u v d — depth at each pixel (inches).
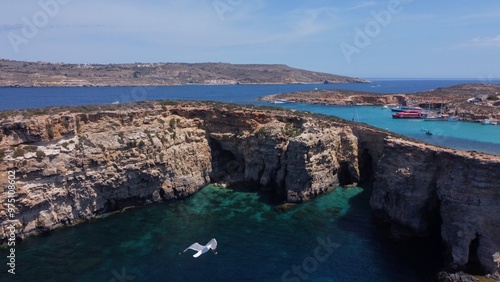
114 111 2443.4
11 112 2261.3
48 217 1994.3
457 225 1686.8
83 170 2144.4
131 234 1977.1
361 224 2098.9
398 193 2042.3
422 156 1948.8
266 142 2620.6
